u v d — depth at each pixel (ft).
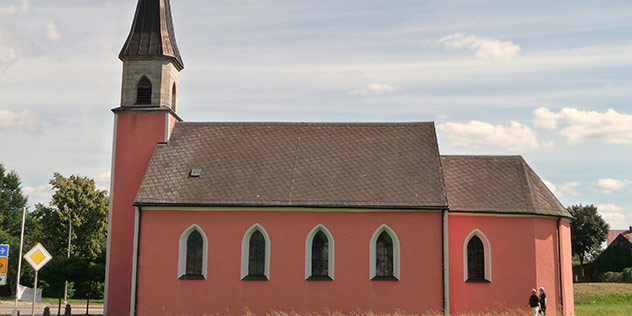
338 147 120.57
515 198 113.39
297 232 106.83
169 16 130.93
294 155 118.62
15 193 349.61
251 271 107.14
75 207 208.33
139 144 122.21
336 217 107.04
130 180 120.88
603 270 290.56
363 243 106.22
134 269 106.52
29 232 345.31
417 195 108.06
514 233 110.52
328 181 111.86
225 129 125.90
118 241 118.21
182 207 107.65
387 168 114.73
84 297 269.44
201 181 112.16
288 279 105.60
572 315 113.29
